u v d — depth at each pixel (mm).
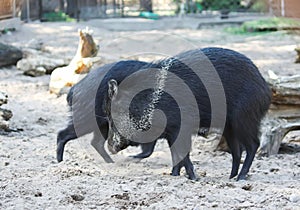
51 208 6461
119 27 27750
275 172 8508
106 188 7320
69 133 8852
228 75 7965
